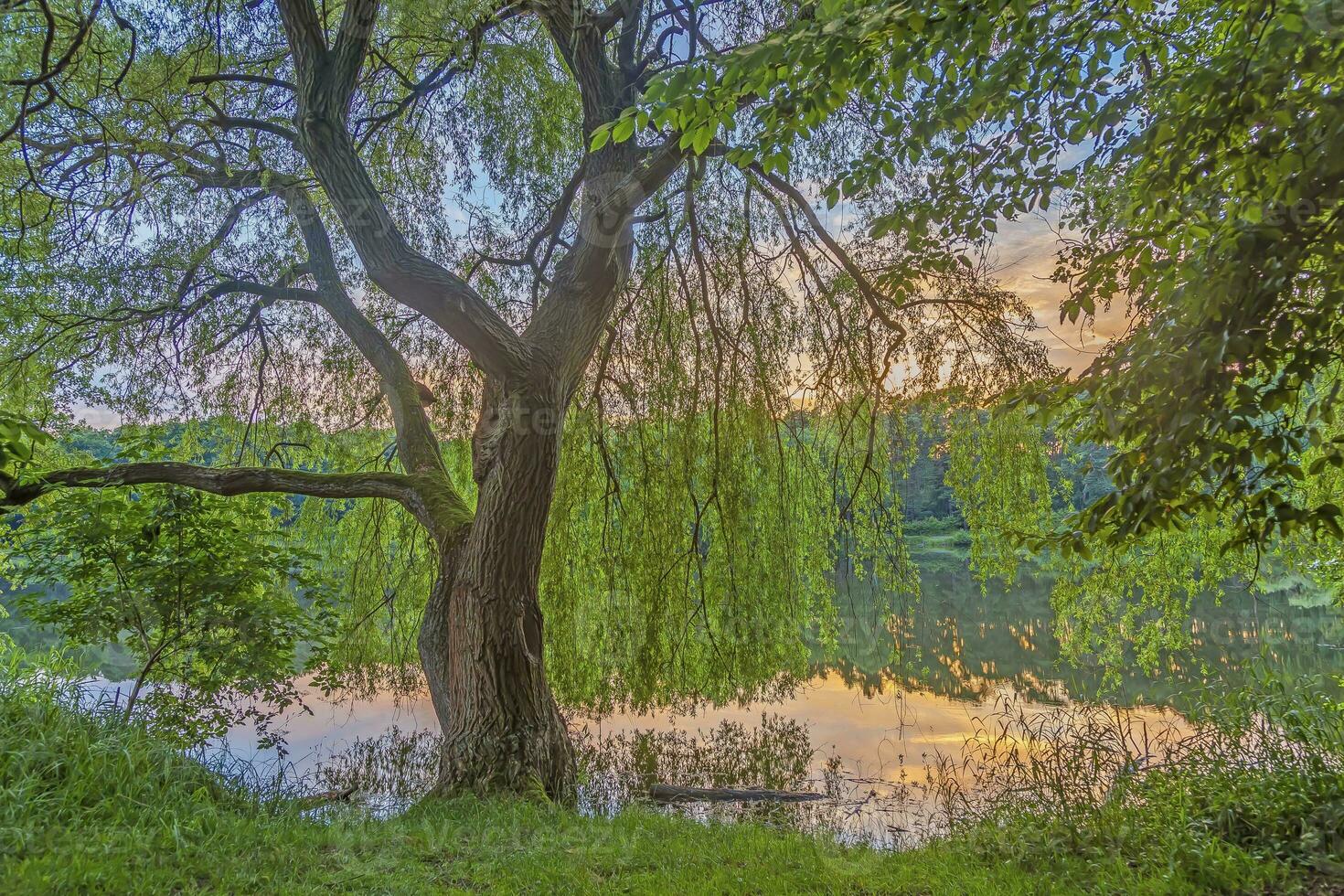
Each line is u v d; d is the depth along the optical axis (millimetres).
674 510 8117
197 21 7258
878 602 8508
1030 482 7535
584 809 6375
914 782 7465
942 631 15297
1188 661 10828
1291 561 7449
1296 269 2904
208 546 7070
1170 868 3600
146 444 7227
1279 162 2883
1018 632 16109
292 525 10117
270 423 9109
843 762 8242
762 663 8180
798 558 8500
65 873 3170
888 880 3963
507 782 6008
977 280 7480
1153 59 4785
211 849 3826
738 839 4746
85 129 7301
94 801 4039
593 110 7141
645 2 7668
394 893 3635
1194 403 3055
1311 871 3512
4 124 7184
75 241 7910
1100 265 4152
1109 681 8234
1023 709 9703
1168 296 3428
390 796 6902
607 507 8180
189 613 6809
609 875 4121
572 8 6910
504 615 6316
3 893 2986
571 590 8391
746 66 3141
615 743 9172
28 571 6625
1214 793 4363
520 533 6398
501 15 6887
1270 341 2934
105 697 5102
